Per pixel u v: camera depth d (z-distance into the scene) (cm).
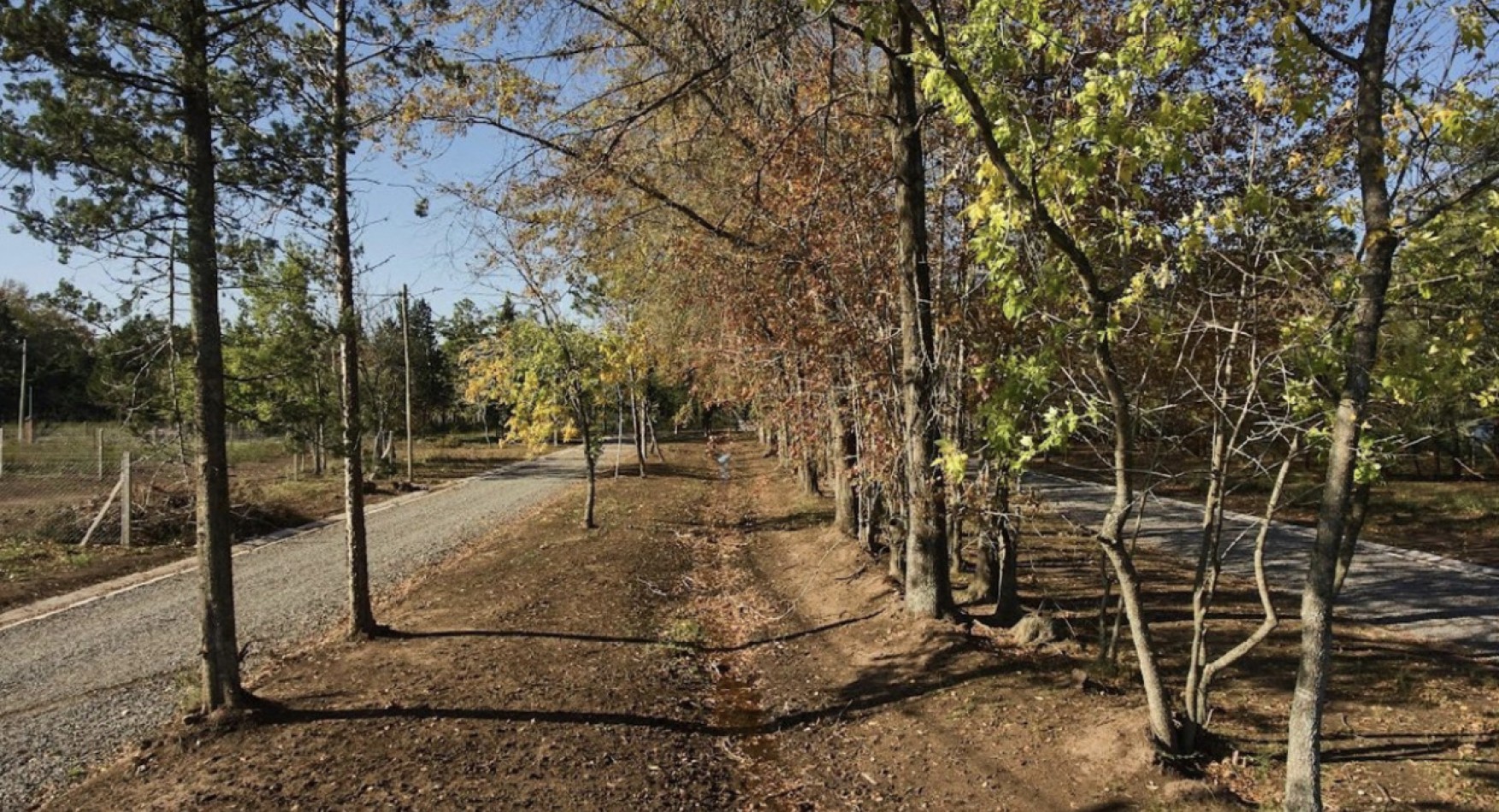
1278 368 436
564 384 1566
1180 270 435
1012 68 390
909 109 730
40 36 476
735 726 647
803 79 869
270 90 573
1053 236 368
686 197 991
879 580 917
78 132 492
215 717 580
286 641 855
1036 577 1076
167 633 898
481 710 618
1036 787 486
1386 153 384
